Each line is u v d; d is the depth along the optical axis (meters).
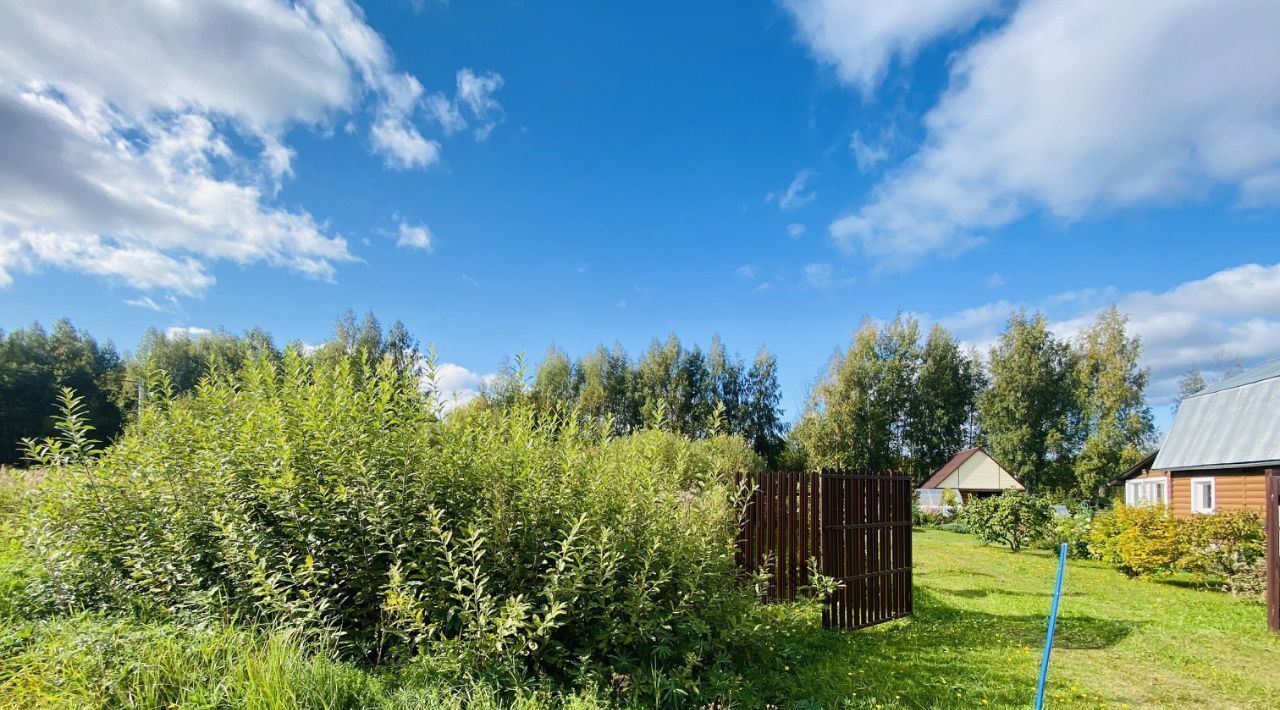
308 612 3.43
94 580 4.02
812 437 41.97
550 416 5.68
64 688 2.75
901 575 7.34
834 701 4.24
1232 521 10.55
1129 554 11.86
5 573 4.37
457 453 4.43
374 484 3.90
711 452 6.56
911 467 44.84
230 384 5.20
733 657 4.67
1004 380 43.03
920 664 5.26
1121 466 37.94
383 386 4.51
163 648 3.05
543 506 4.25
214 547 3.97
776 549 6.27
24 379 41.06
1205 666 5.59
